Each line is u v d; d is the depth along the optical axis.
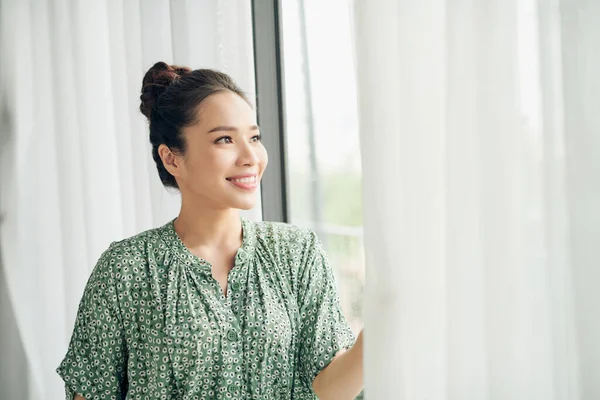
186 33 1.62
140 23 1.71
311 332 1.23
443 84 1.01
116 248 1.27
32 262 2.11
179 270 1.23
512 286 0.92
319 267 1.27
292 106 1.83
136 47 1.74
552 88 0.86
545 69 0.86
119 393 1.26
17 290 2.12
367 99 1.02
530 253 0.92
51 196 2.09
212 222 1.25
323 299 1.25
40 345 2.12
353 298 2.29
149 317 1.22
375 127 1.02
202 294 1.21
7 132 2.08
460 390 0.97
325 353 1.21
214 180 1.20
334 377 1.17
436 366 1.04
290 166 1.89
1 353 2.14
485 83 0.92
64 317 2.10
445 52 0.98
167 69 1.28
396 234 1.02
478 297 0.96
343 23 1.88
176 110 1.22
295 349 1.24
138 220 1.77
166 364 1.20
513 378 0.92
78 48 1.86
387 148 1.02
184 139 1.22
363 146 1.03
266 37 1.76
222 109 1.20
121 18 1.80
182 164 1.24
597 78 0.82
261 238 1.29
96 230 1.89
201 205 1.25
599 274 0.83
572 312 0.86
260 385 1.20
